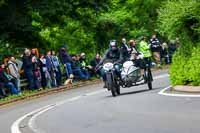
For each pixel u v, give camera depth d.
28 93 29.27
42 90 30.55
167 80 28.75
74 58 34.88
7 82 28.55
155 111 16.55
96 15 42.84
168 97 19.78
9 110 22.84
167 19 22.67
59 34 43.22
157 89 23.80
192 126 13.40
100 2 41.81
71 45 43.56
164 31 22.97
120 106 18.70
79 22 44.09
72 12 41.59
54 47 41.44
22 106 23.98
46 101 24.94
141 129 13.68
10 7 37.03
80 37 44.28
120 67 23.88
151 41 40.81
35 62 30.70
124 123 14.88
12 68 29.03
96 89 28.78
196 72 20.81
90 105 20.20
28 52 30.88
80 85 33.59
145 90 24.22
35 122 17.19
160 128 13.55
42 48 39.41
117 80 23.62
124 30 47.22
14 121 18.33
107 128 14.34
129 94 23.12
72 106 20.69
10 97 27.78
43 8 37.97
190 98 18.86
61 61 34.09
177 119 14.64
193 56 21.19
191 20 22.41
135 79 23.97
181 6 22.33
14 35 37.91
